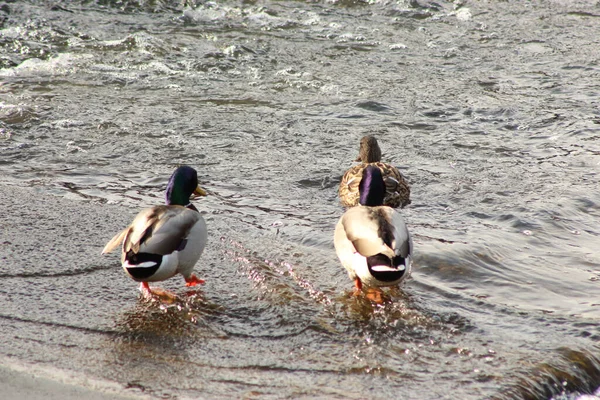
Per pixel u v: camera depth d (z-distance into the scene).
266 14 24.23
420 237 10.52
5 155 13.73
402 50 21.72
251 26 23.16
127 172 13.24
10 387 6.03
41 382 6.14
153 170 13.39
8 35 20.91
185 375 6.43
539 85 19.09
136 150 14.35
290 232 10.79
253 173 13.51
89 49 20.47
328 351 7.06
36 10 22.88
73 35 21.38
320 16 24.41
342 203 12.39
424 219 11.54
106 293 8.07
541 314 8.23
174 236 7.54
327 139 15.41
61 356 6.64
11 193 11.33
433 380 6.55
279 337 7.33
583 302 8.67
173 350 6.91
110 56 20.11
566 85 19.08
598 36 23.33
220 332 7.35
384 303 8.20
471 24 24.31
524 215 11.62
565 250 10.38
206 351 6.93
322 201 12.44
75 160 13.69
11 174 12.74
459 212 11.87
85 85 18.06
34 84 17.88
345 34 22.81
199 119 16.19
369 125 16.28
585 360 7.13
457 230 10.98
